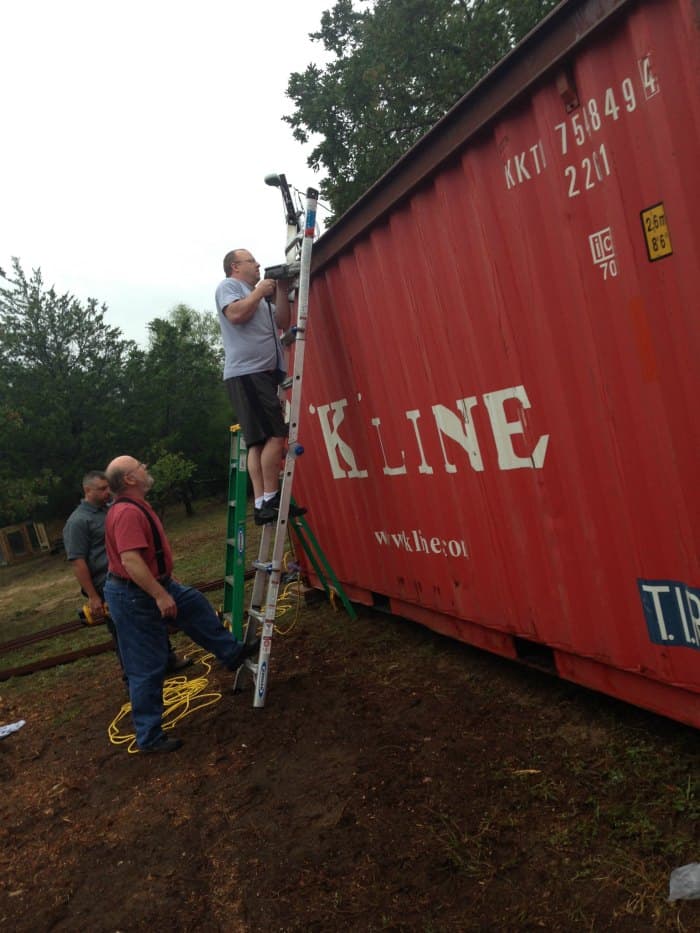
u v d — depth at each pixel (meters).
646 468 2.55
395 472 4.46
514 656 3.80
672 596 2.59
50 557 22.83
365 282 4.26
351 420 4.83
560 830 2.56
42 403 21.14
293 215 4.46
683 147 2.11
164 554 4.33
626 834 2.44
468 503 3.74
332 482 5.41
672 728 3.02
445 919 2.28
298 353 4.16
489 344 3.22
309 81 13.61
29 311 21.48
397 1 12.24
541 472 3.11
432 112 12.85
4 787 4.18
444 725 3.62
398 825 2.84
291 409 4.23
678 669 2.63
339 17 14.08
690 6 2.00
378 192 3.85
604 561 2.88
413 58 12.21
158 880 2.88
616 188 2.37
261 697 4.39
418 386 3.93
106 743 4.52
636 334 2.43
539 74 2.53
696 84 2.03
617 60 2.26
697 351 2.22
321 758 3.58
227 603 5.84
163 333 25.00
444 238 3.39
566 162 2.55
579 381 2.75
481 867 2.47
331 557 5.96
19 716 5.50
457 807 2.87
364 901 2.45
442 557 4.17
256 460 4.54
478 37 11.68
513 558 3.48
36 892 3.01
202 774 3.73
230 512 5.81
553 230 2.69
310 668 4.94
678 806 2.49
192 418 24.62
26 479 19.67
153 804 3.54
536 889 2.30
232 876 2.79
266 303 4.39
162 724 4.55
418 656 4.70
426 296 3.66
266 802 3.29
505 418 3.24
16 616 11.59
